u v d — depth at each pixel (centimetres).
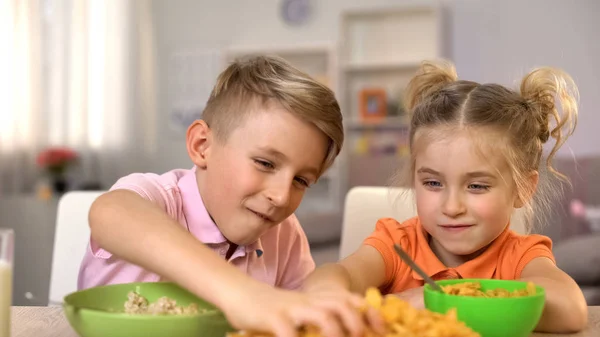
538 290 75
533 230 128
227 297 63
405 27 559
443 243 102
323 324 57
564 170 387
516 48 523
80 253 137
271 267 114
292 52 573
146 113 580
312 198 573
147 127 580
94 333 65
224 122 95
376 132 565
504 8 525
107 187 564
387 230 114
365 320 59
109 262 105
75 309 66
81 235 138
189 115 588
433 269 107
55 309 88
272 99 90
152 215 74
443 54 538
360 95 564
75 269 137
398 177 129
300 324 59
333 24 569
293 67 97
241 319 61
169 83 593
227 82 97
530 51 520
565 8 511
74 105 554
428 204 102
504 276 105
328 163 97
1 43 522
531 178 109
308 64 584
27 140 536
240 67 98
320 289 78
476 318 68
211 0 589
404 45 559
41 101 542
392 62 560
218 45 588
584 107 505
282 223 119
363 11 548
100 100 565
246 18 584
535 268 98
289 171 91
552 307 78
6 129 524
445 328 55
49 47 548
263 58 99
